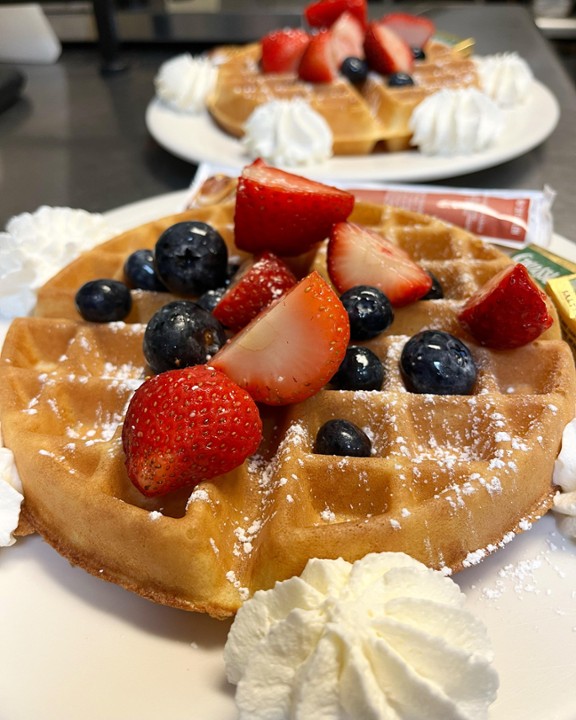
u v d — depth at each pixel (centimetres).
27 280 24
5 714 14
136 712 14
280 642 13
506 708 13
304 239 21
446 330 20
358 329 19
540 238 28
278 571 15
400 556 14
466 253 23
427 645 13
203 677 14
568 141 41
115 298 21
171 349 18
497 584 16
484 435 17
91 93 50
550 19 65
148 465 15
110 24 52
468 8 62
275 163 36
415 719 12
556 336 20
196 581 15
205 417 15
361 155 37
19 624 15
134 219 31
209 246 21
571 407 18
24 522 17
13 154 43
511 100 41
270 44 41
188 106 42
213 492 15
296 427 17
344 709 12
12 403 18
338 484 16
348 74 40
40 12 55
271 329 17
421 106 36
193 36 57
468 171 35
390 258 20
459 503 15
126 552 15
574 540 16
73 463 17
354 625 13
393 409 17
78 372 20
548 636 15
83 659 15
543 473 17
